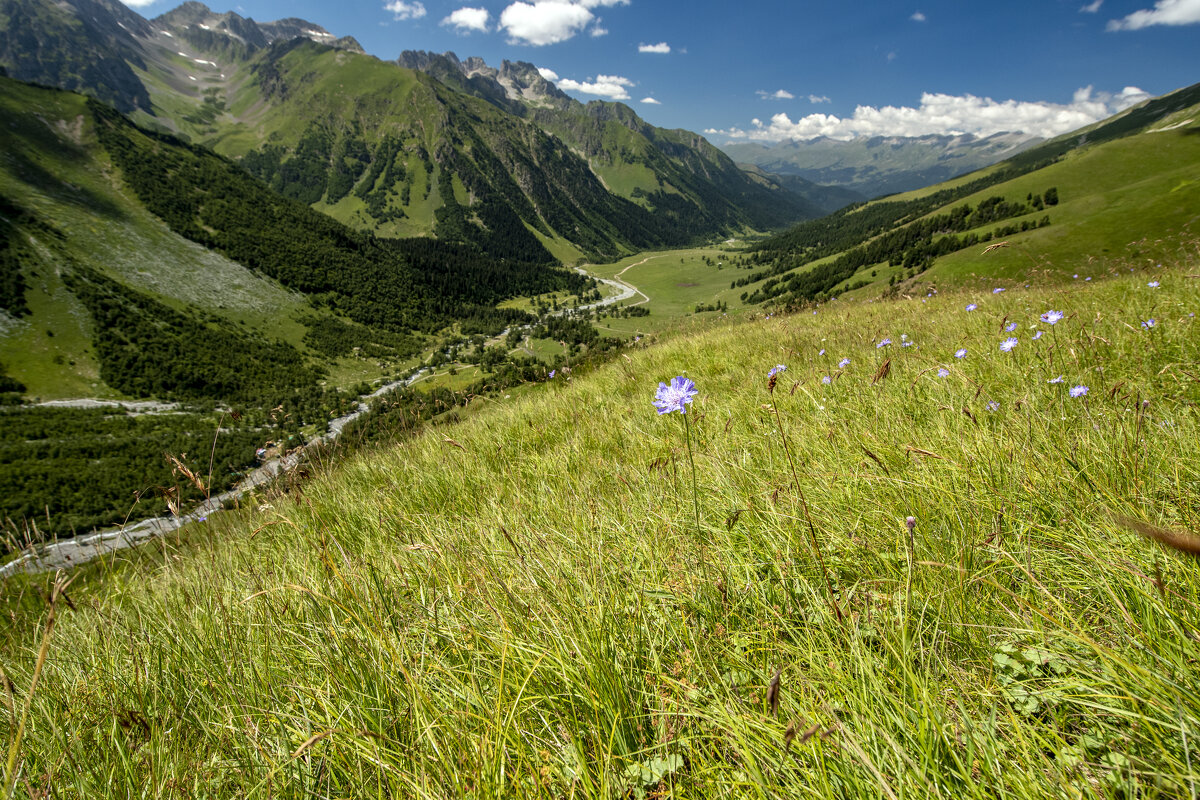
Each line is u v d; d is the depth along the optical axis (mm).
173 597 3840
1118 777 1327
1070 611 1877
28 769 2051
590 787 1584
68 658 3205
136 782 1947
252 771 1933
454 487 5094
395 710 2010
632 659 2094
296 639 2682
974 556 2209
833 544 2594
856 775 1432
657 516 3248
